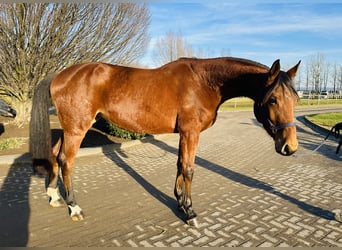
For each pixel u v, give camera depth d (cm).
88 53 844
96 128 965
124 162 615
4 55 743
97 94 324
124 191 430
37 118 329
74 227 311
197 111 310
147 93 313
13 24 714
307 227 314
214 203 384
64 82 324
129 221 327
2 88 902
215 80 308
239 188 446
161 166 585
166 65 330
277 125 266
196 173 532
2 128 906
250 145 838
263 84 280
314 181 482
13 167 552
